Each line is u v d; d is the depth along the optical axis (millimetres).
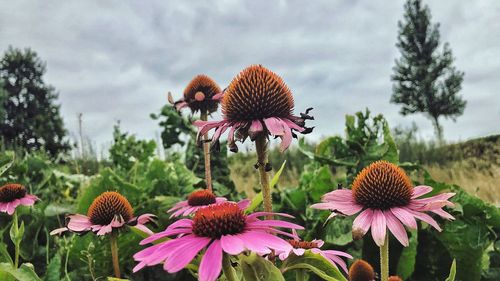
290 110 274
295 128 258
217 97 371
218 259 169
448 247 435
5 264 295
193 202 380
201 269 166
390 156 509
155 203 461
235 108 264
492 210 434
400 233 222
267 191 254
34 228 465
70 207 501
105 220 329
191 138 674
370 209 238
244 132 262
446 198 234
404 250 422
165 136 675
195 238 185
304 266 227
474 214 438
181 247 178
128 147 801
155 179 537
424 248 445
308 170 606
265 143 257
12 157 558
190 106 471
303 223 504
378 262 443
